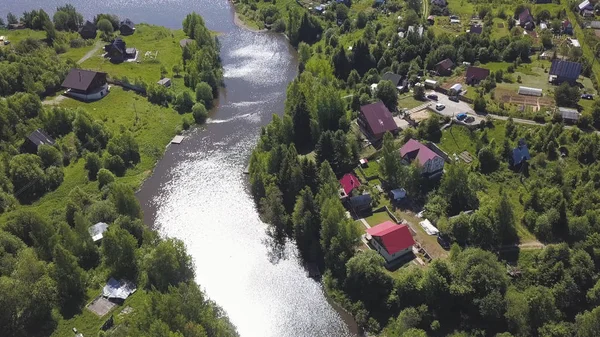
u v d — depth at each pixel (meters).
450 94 144.25
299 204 105.06
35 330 84.12
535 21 193.38
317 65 163.75
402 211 109.25
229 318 92.12
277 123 132.62
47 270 89.19
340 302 94.12
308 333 89.69
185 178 131.12
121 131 143.62
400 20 198.00
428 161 113.75
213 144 144.75
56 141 133.25
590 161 112.88
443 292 86.56
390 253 95.12
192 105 159.75
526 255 93.50
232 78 182.38
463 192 105.94
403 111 139.00
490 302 82.31
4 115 132.25
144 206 121.12
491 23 191.75
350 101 147.12
